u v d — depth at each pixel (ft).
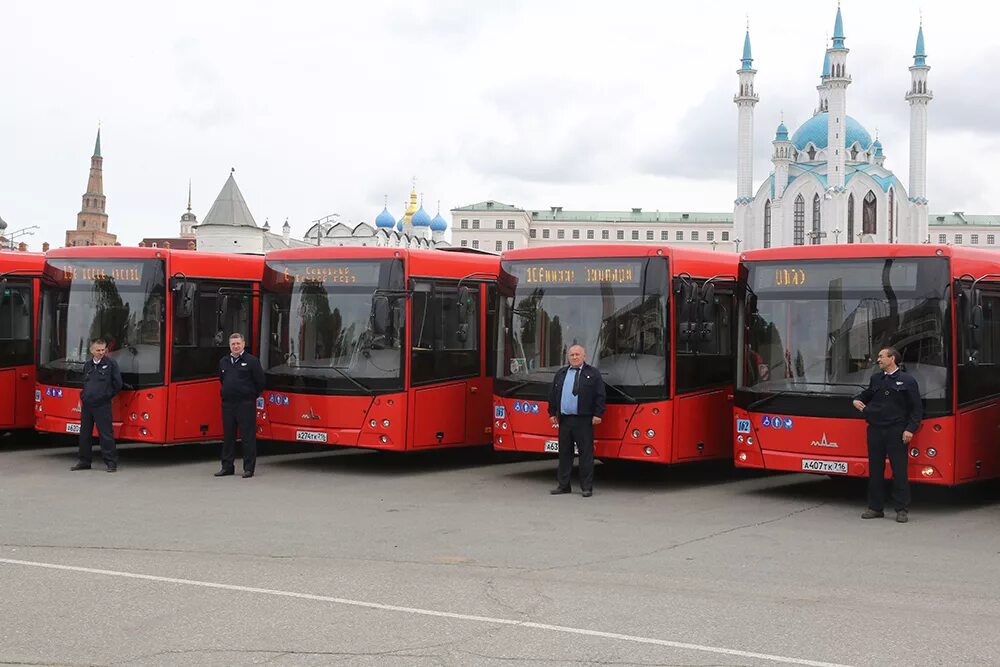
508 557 34.35
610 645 23.81
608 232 569.23
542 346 51.72
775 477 56.70
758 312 47.73
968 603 28.55
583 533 39.11
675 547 36.52
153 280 56.54
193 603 27.35
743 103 492.54
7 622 25.38
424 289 55.21
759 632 25.05
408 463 61.16
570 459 49.47
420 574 31.37
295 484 51.80
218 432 58.59
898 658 23.06
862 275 45.73
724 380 53.57
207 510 43.29
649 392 49.42
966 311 45.19
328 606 27.17
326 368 54.49
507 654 23.04
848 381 45.39
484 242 550.36
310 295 55.36
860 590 30.04
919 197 470.80
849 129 481.87
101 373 55.11
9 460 60.08
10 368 62.59
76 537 36.83
